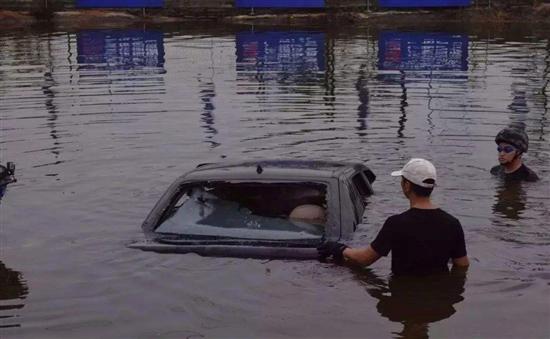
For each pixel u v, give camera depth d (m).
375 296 4.58
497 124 9.87
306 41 21.03
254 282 4.76
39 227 5.90
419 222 4.84
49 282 4.84
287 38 21.83
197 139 9.08
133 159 8.14
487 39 21.11
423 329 4.16
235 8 28.61
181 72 15.15
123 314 4.36
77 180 7.30
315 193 5.64
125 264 5.09
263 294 4.60
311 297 4.56
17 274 4.97
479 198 6.68
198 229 5.53
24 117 10.57
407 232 4.83
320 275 4.88
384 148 8.57
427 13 28.25
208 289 4.67
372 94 12.34
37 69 15.68
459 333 4.11
